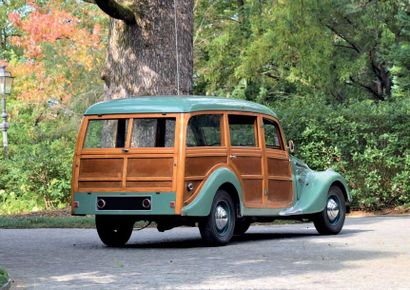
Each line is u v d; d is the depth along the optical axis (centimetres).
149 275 971
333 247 1270
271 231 1684
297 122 2189
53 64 3234
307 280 905
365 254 1162
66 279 947
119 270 1026
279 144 1513
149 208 1323
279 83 3662
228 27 3506
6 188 2466
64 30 3191
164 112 1338
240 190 1388
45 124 3416
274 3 3347
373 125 2167
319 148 2181
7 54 4862
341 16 3450
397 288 842
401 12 3219
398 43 3466
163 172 1321
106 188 1355
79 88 3275
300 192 1529
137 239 1538
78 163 1382
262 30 3444
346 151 2175
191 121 1338
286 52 3300
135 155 1342
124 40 1900
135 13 1878
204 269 1022
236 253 1216
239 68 3331
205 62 3597
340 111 2186
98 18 3316
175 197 1310
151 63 1886
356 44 3534
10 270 1042
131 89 1889
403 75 3231
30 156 2423
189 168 1322
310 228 1753
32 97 3281
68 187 2375
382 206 2178
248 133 1441
